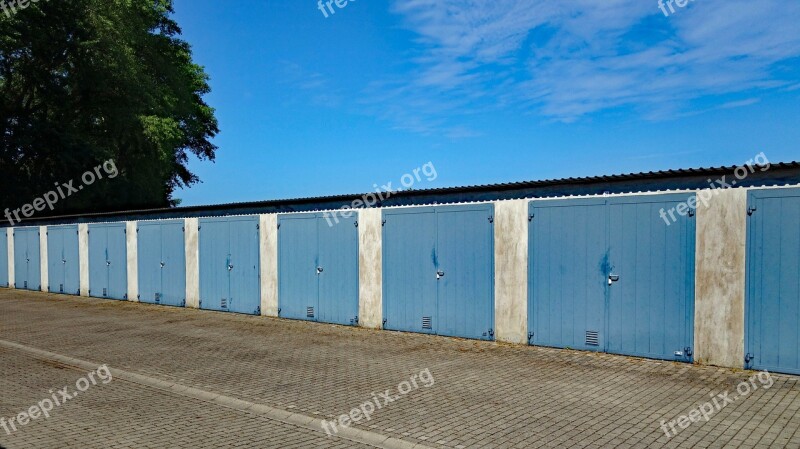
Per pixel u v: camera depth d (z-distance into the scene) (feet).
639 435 18.74
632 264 30.40
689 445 17.78
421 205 38.99
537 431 19.35
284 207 48.98
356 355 32.40
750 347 26.89
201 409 23.11
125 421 21.61
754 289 26.78
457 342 35.65
